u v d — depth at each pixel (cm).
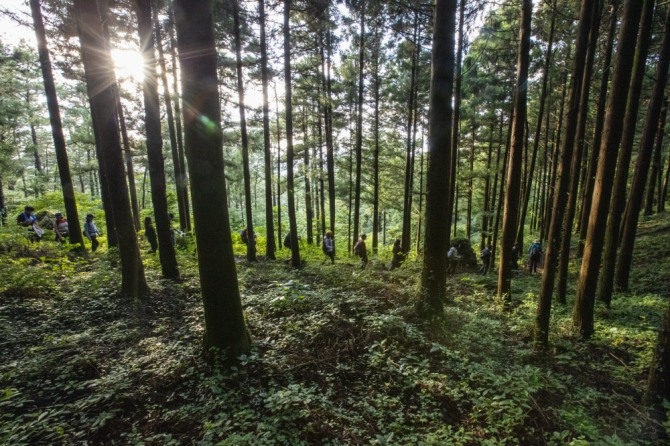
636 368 584
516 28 1332
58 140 1138
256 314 695
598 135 1148
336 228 3297
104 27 836
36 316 678
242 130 1355
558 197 611
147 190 3534
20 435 352
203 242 488
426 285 696
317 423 393
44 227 1554
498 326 743
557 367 590
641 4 613
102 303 763
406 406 448
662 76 967
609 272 936
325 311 695
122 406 414
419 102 1939
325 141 2056
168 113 1625
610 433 416
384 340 568
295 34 1514
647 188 2527
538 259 1634
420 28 1541
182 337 607
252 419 393
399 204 2552
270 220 1512
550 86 1611
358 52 1844
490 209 2277
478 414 431
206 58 452
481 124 2008
